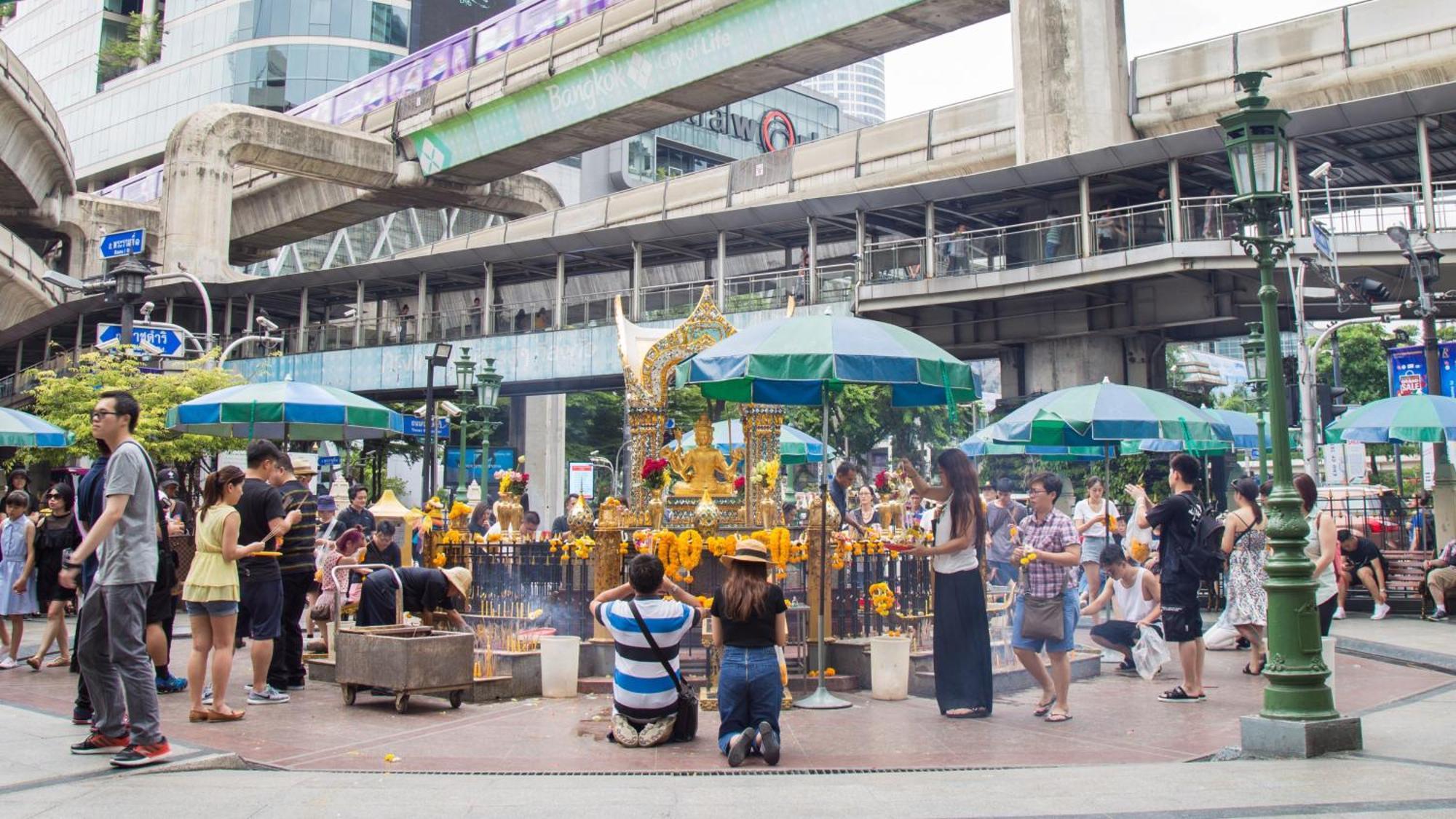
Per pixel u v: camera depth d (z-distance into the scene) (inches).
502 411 1916.8
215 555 317.1
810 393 423.2
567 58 1558.8
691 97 1476.4
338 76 2787.9
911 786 236.8
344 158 1811.0
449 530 435.5
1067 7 1059.3
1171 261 922.1
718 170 1440.7
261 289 1656.0
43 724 301.1
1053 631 324.2
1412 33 930.7
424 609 390.0
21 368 2007.9
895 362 337.7
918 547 339.3
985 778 244.4
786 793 229.5
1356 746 271.9
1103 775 247.0
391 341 1518.2
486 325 1421.0
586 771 255.6
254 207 2134.6
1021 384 1157.1
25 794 223.0
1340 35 970.7
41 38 3518.7
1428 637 521.7
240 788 232.2
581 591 396.5
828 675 379.2
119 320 1792.6
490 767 260.1
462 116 1734.7
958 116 1207.6
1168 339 1103.6
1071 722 321.4
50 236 2012.8
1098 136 1047.6
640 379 446.3
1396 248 836.6
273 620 351.9
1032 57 1074.7
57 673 430.3
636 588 291.7
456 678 342.0
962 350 1182.3
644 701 285.3
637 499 440.1
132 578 250.4
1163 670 436.1
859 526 448.5
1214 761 266.4
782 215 1186.6
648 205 1502.2
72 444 1060.5
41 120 1592.0
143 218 2025.1
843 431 1444.4
